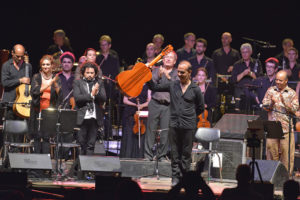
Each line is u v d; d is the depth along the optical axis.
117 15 39.38
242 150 24.64
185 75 20.92
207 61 30.98
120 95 29.92
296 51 32.12
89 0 38.97
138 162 23.27
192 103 21.22
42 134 22.89
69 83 27.30
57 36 32.47
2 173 18.33
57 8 38.47
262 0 39.12
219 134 23.38
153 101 24.36
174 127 21.19
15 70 25.97
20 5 37.81
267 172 22.12
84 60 28.39
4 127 23.11
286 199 14.20
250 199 15.04
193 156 25.52
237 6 39.41
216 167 24.83
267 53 38.75
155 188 19.86
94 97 22.92
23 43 37.88
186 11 39.66
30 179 21.39
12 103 24.28
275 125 21.28
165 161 23.72
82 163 21.56
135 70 20.50
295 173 26.50
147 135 24.41
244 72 30.97
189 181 15.06
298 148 27.92
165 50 20.91
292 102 24.61
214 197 15.10
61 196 19.14
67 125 22.11
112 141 29.44
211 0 39.62
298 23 38.75
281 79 24.66
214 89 27.84
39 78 23.41
